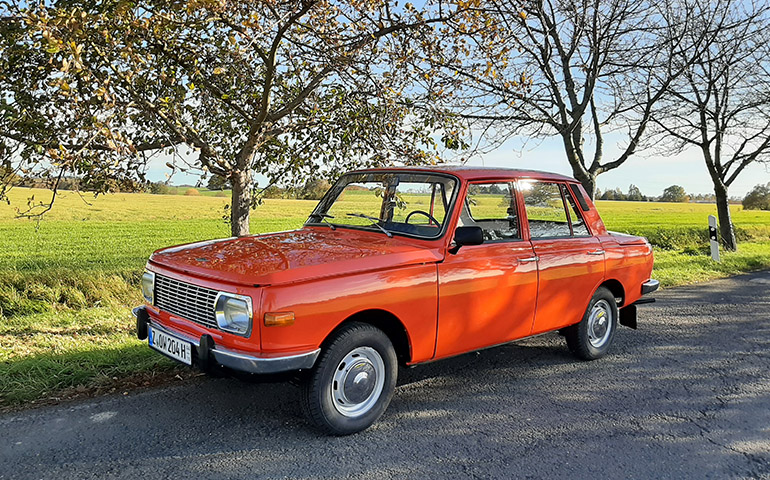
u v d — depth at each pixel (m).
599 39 9.23
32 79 5.06
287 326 3.10
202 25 4.99
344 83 5.93
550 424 3.83
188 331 3.50
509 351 5.63
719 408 4.19
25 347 5.21
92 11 4.63
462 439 3.55
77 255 13.12
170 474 2.97
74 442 3.32
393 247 3.80
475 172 4.31
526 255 4.43
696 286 9.91
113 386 4.25
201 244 4.16
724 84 13.52
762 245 18.14
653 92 11.05
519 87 6.24
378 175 4.63
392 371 3.68
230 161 6.53
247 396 4.13
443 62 5.79
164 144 5.84
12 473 2.93
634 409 4.14
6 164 5.06
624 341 6.11
